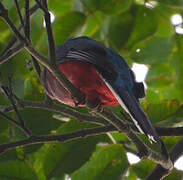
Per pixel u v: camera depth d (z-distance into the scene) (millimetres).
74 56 9812
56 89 10531
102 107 9695
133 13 13750
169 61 14039
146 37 13664
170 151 11188
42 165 10914
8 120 10969
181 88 14305
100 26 13977
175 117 11406
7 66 11250
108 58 9844
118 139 11883
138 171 11453
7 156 10609
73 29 12961
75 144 11039
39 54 8773
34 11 11211
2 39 12641
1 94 11383
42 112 11562
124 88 9125
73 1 13961
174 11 14352
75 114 10375
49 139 9992
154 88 14742
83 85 9773
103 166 11000
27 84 11844
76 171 11094
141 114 8750
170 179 11633
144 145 9492
